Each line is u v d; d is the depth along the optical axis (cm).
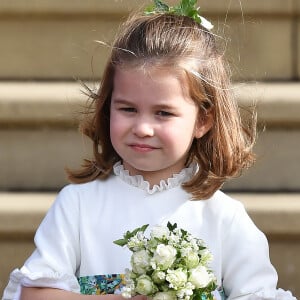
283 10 1294
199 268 711
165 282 704
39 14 1310
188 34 812
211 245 807
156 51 788
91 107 952
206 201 820
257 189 1247
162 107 774
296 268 1170
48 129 1245
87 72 1320
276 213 1145
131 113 783
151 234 725
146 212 813
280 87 1260
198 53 803
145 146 780
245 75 1309
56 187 1256
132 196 819
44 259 795
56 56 1323
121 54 792
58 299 778
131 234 732
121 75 782
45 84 1297
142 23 819
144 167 789
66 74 1323
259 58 1308
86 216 815
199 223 812
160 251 702
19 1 1301
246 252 804
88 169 844
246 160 852
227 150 829
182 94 781
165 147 780
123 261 805
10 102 1223
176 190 820
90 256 805
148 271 707
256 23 1302
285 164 1241
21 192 1245
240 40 1303
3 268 1175
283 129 1232
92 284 802
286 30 1307
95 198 823
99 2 1297
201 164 830
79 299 771
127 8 1294
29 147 1252
